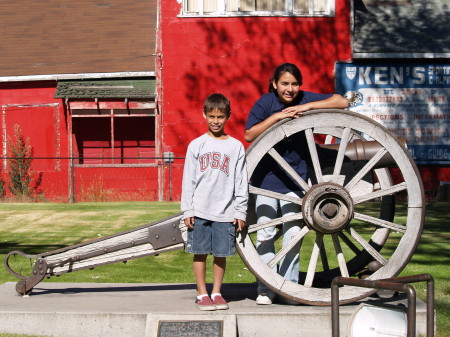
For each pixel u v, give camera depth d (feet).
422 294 21.48
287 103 18.07
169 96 68.13
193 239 16.93
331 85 67.41
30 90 73.82
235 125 67.51
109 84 71.87
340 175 19.44
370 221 17.43
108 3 80.89
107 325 16.57
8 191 72.49
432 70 67.56
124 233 18.42
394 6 70.64
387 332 12.81
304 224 17.89
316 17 67.26
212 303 17.07
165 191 68.13
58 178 72.23
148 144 78.43
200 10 67.51
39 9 81.25
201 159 16.83
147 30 76.95
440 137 67.62
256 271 17.04
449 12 70.49
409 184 17.40
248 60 67.46
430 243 33.99
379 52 66.54
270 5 67.41
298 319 16.48
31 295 19.53
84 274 25.88
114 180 70.23
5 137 73.82
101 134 78.07
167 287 20.94
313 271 17.37
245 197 16.76
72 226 41.83
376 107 67.36
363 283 12.84
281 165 17.31
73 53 74.95
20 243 34.88
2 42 77.36
